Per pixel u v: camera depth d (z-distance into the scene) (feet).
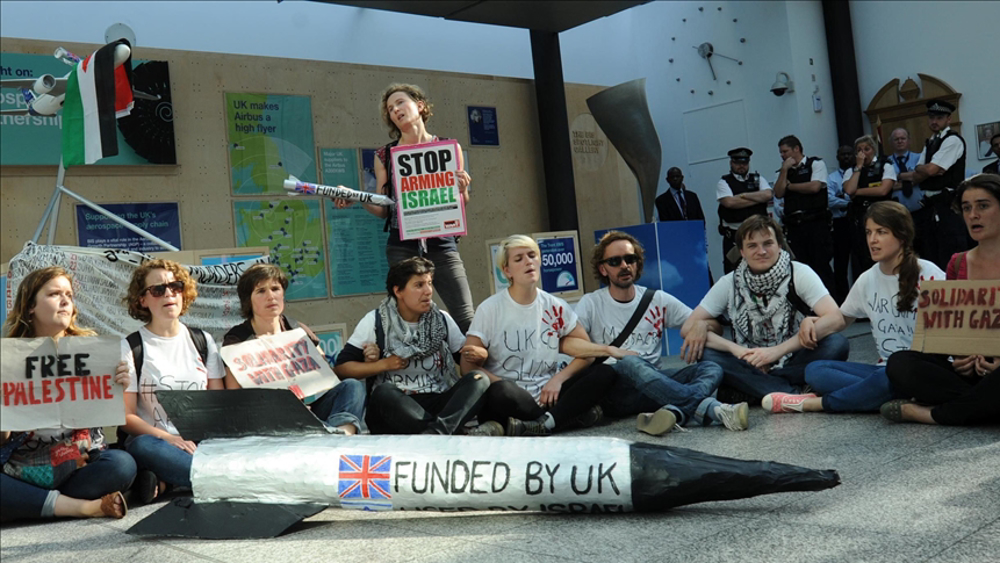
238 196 27.12
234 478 10.10
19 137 23.18
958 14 35.96
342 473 9.87
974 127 35.86
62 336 11.55
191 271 17.30
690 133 41.78
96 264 16.66
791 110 38.22
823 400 14.32
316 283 28.48
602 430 14.82
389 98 18.89
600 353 15.40
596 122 35.32
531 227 34.50
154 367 12.53
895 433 12.26
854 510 8.64
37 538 10.44
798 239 31.65
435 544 8.82
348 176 29.50
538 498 9.33
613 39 42.55
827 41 38.93
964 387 12.41
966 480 9.37
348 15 33.71
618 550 8.05
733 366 15.57
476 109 33.19
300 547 9.11
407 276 14.62
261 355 13.43
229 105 27.04
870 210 14.56
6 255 23.13
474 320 15.64
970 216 12.94
